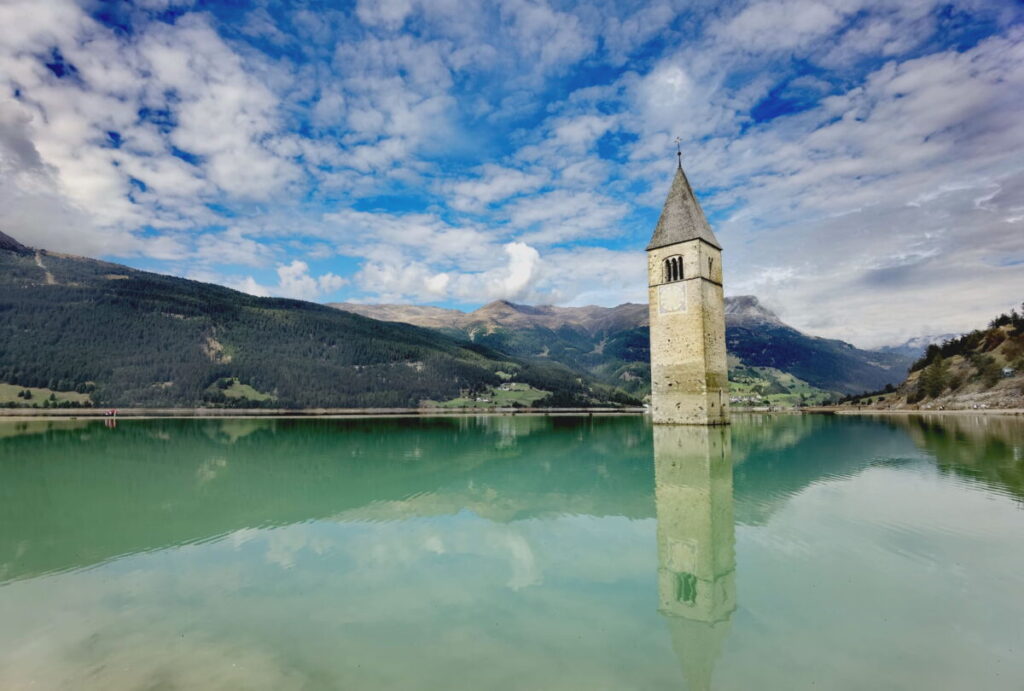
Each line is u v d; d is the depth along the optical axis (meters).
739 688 8.00
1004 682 8.01
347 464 34.72
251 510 20.69
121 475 30.33
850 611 10.52
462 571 13.37
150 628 10.45
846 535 15.48
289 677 8.61
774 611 10.60
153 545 16.00
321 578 12.99
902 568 12.73
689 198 57.97
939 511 17.95
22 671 8.96
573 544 15.48
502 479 27.58
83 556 15.01
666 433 52.75
